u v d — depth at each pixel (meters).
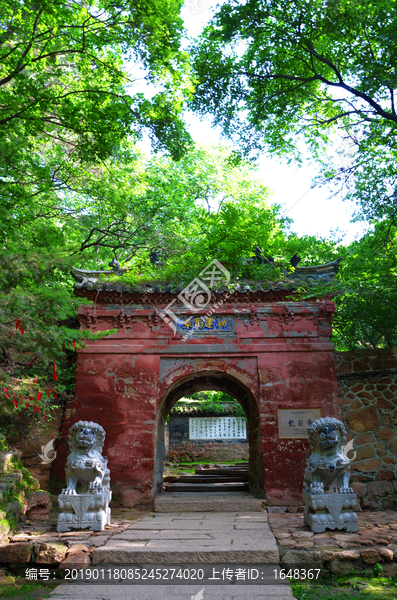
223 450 20.81
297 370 10.77
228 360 11.00
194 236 15.78
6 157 7.11
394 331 12.51
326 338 11.03
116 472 10.20
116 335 11.15
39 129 8.05
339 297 11.80
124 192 14.43
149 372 10.91
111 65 9.27
